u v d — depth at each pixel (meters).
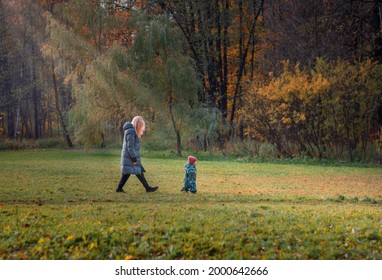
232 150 38.41
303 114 31.70
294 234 8.10
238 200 13.12
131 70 38.88
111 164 28.91
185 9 45.84
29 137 76.88
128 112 40.28
